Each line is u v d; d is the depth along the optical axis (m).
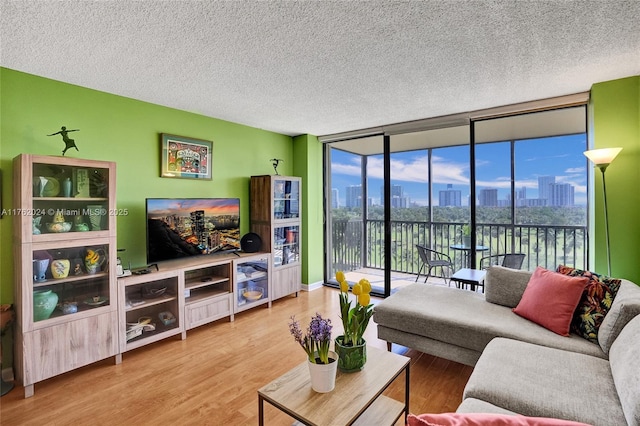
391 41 1.98
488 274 2.71
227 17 1.71
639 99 2.54
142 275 2.77
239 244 3.86
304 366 1.73
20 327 2.17
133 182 3.08
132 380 2.33
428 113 3.61
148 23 1.76
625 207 2.60
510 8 1.64
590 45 2.04
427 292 2.94
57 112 2.60
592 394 1.40
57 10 1.62
